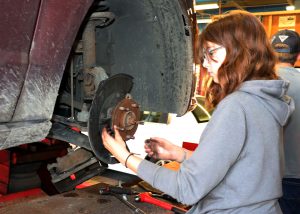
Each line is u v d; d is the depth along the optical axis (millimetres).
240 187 898
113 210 1734
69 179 1665
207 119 3191
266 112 922
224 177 919
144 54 1705
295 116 1639
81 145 1342
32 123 1013
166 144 1357
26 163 2057
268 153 909
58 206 1730
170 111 1717
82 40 1415
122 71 1790
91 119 1153
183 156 1331
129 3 1604
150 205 1840
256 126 889
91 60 1415
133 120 1254
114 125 1192
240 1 8133
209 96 1129
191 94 1652
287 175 1705
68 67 1491
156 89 1730
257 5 8547
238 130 862
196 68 1631
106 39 1761
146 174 1010
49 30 994
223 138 853
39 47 980
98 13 1400
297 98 1639
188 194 879
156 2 1506
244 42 930
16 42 916
